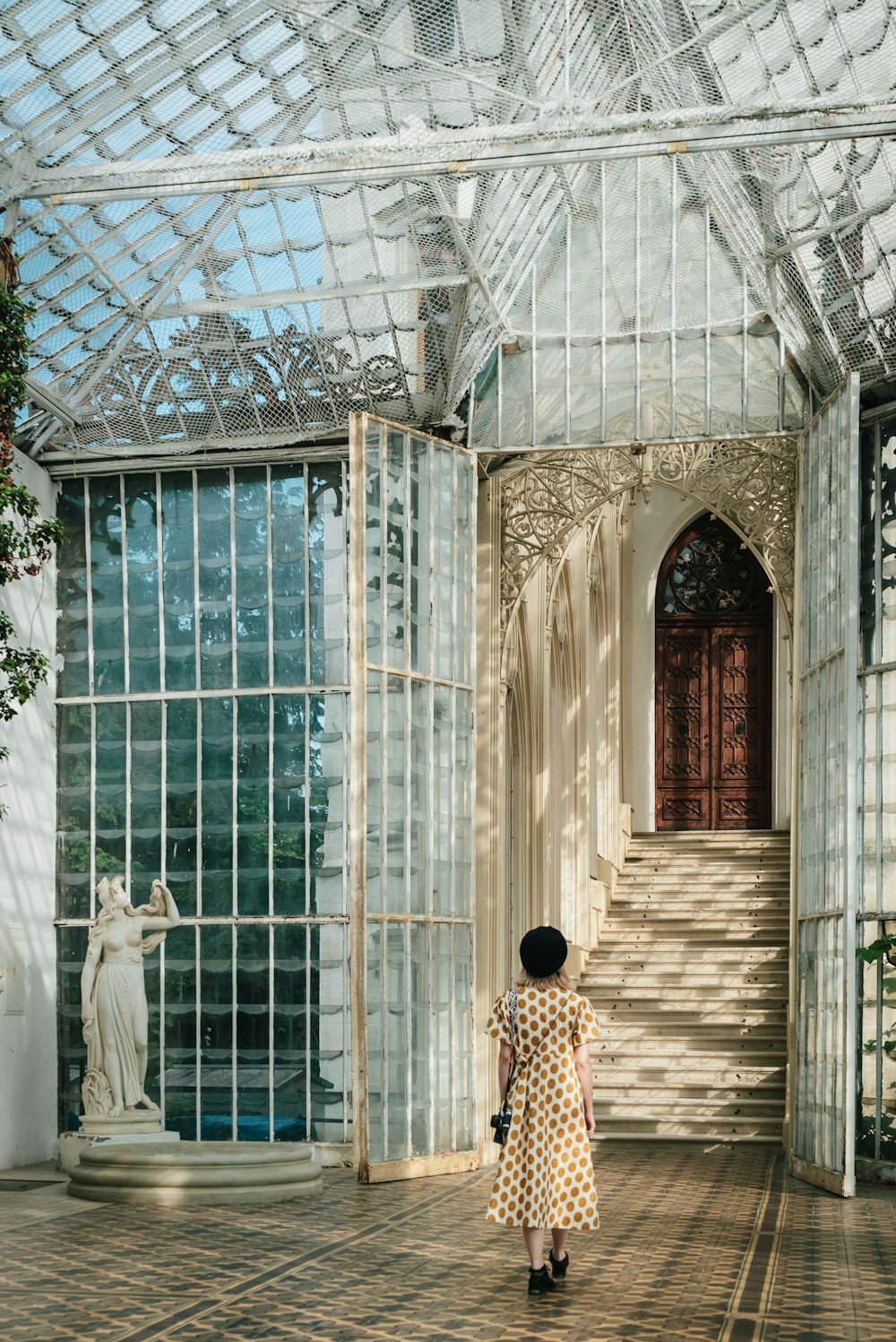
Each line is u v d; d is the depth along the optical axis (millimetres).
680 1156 13086
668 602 25109
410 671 11867
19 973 12305
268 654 12891
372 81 9828
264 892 12594
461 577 12641
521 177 11516
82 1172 10141
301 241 11547
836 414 11156
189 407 12781
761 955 18484
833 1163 10398
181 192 10094
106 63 9734
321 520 12938
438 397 12555
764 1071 15570
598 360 12562
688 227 12094
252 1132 12266
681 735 24922
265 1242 8117
